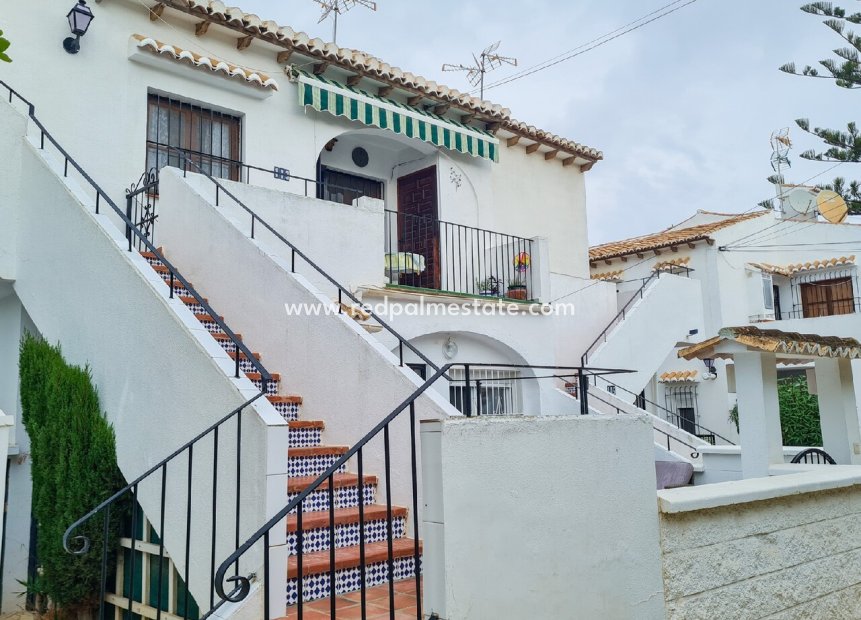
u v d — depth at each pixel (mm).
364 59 11164
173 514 5086
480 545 3318
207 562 4652
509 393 11320
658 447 10180
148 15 9414
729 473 9078
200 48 9844
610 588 3828
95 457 5910
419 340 10094
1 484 5344
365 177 12828
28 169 7645
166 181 8570
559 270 14195
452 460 3279
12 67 8289
